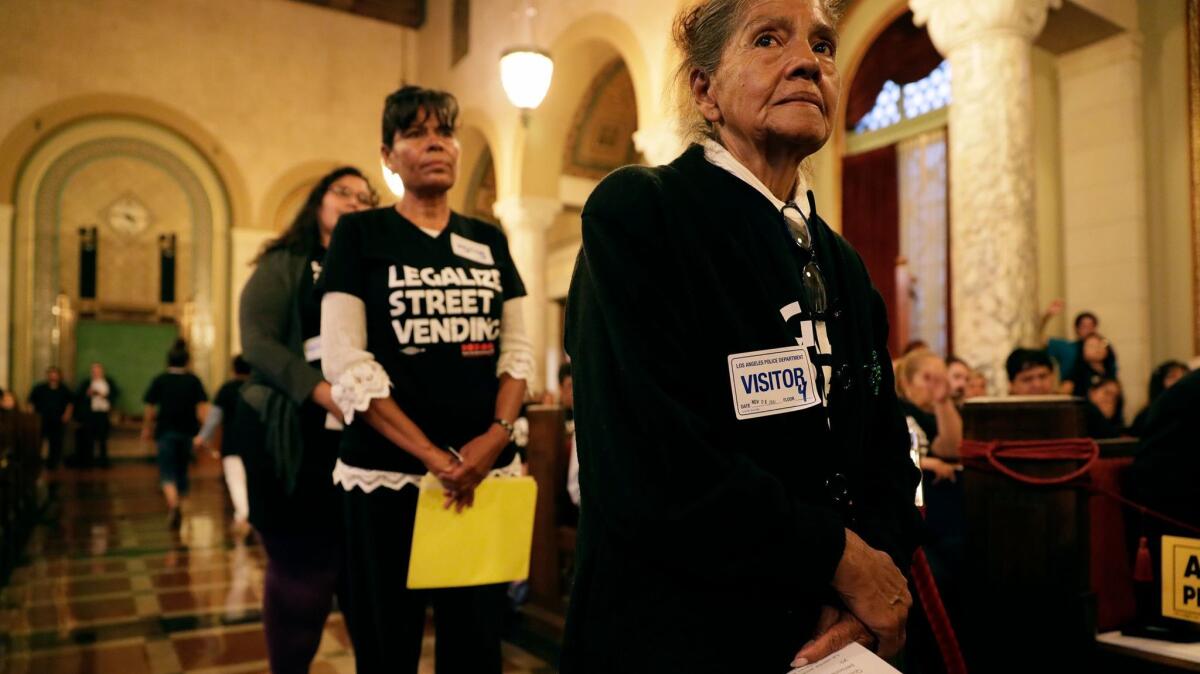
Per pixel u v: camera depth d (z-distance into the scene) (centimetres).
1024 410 239
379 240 198
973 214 575
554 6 1120
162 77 1493
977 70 575
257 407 227
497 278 211
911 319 884
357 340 191
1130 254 720
